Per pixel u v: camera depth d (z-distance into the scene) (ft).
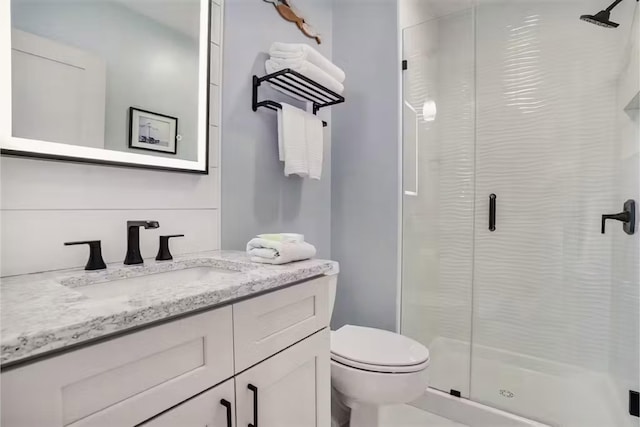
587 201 5.18
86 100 3.01
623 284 4.67
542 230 5.56
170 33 3.68
